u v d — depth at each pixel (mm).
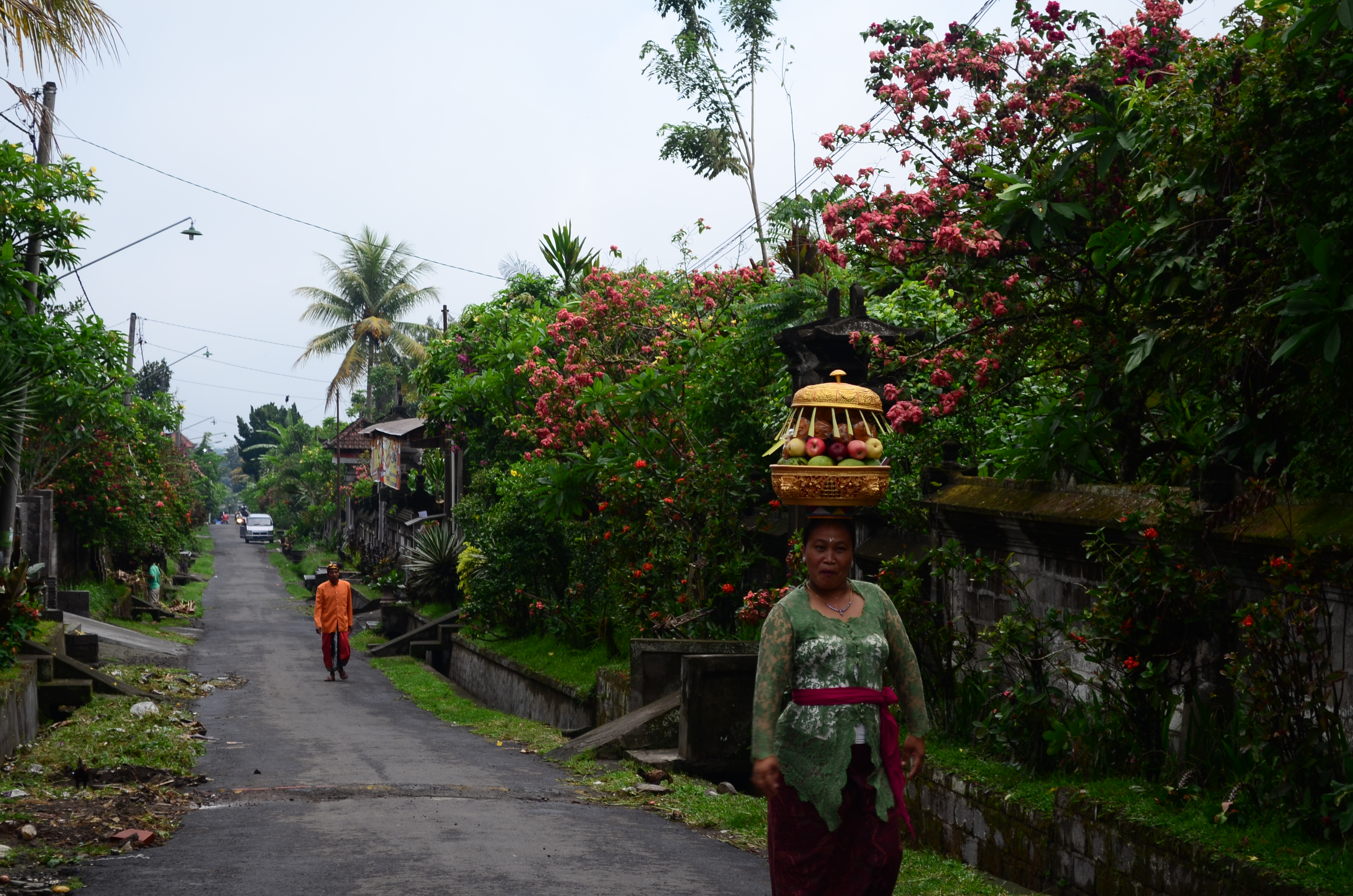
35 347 14000
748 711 10250
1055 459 8016
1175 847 5191
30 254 14641
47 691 12914
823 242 9055
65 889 5000
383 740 12547
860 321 10648
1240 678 5371
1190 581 5922
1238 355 6098
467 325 23844
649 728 10812
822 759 3760
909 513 10484
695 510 13125
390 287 60594
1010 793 6586
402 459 37469
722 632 13086
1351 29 5211
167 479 33094
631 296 15320
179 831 6566
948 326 11719
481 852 6066
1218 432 6723
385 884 5258
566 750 11281
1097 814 5758
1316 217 5730
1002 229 7863
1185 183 6594
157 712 12844
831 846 3746
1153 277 6727
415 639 23453
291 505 71250
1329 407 5684
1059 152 8219
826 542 3863
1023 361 8586
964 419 10297
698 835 7285
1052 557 7508
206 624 30078
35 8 10070
